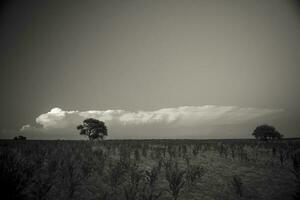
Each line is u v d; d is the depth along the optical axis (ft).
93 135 145.89
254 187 40.55
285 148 82.33
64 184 36.65
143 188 36.14
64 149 68.80
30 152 58.65
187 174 42.80
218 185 41.37
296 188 39.75
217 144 101.86
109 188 37.14
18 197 28.58
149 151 76.74
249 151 82.69
